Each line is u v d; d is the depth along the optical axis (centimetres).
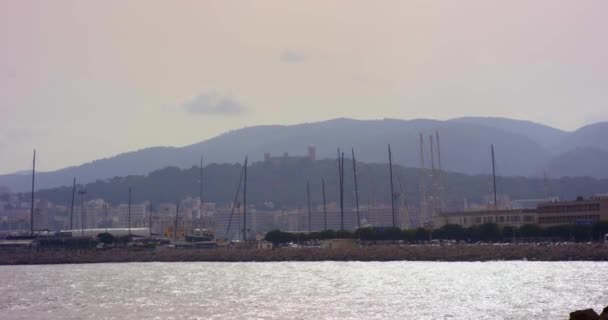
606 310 12256
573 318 12369
